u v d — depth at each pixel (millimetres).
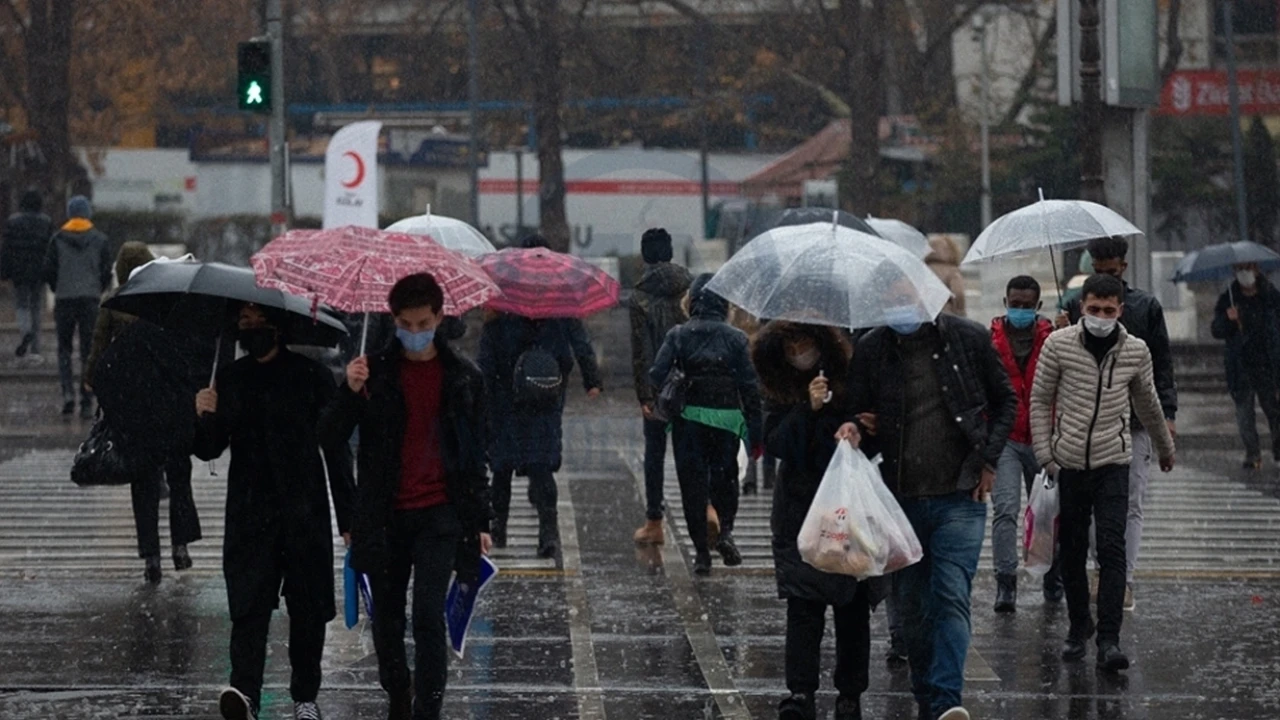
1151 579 35531
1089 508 27562
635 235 130875
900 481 22734
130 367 31578
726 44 146375
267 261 21625
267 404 22453
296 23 155625
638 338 37156
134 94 143375
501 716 23828
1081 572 27703
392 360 21828
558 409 36688
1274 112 129000
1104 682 26281
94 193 146125
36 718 23578
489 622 30422
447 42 151875
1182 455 57719
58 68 113500
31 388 75000
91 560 36844
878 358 22875
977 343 22891
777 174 136000
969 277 88000
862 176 114250
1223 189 128500
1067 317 30859
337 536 39031
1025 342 31359
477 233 36812
